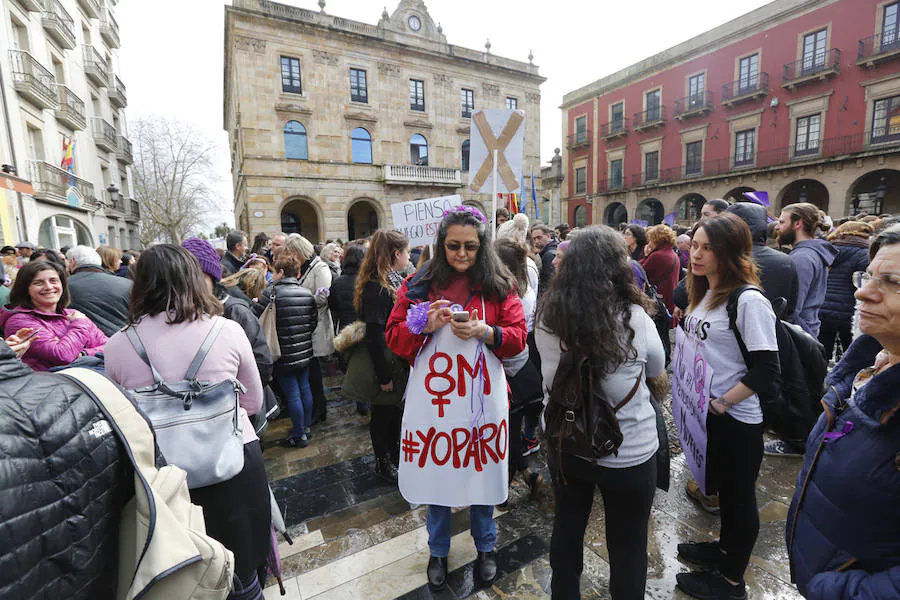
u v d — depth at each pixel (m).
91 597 0.79
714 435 1.85
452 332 1.82
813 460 1.07
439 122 22.81
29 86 11.88
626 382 1.45
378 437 2.90
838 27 16.88
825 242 3.06
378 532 2.42
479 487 1.89
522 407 2.55
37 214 12.62
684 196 22.66
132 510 0.88
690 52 21.58
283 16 18.52
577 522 1.60
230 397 1.39
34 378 0.78
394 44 21.00
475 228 1.78
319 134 19.67
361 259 3.57
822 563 0.99
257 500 1.50
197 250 2.23
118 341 1.36
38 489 0.69
